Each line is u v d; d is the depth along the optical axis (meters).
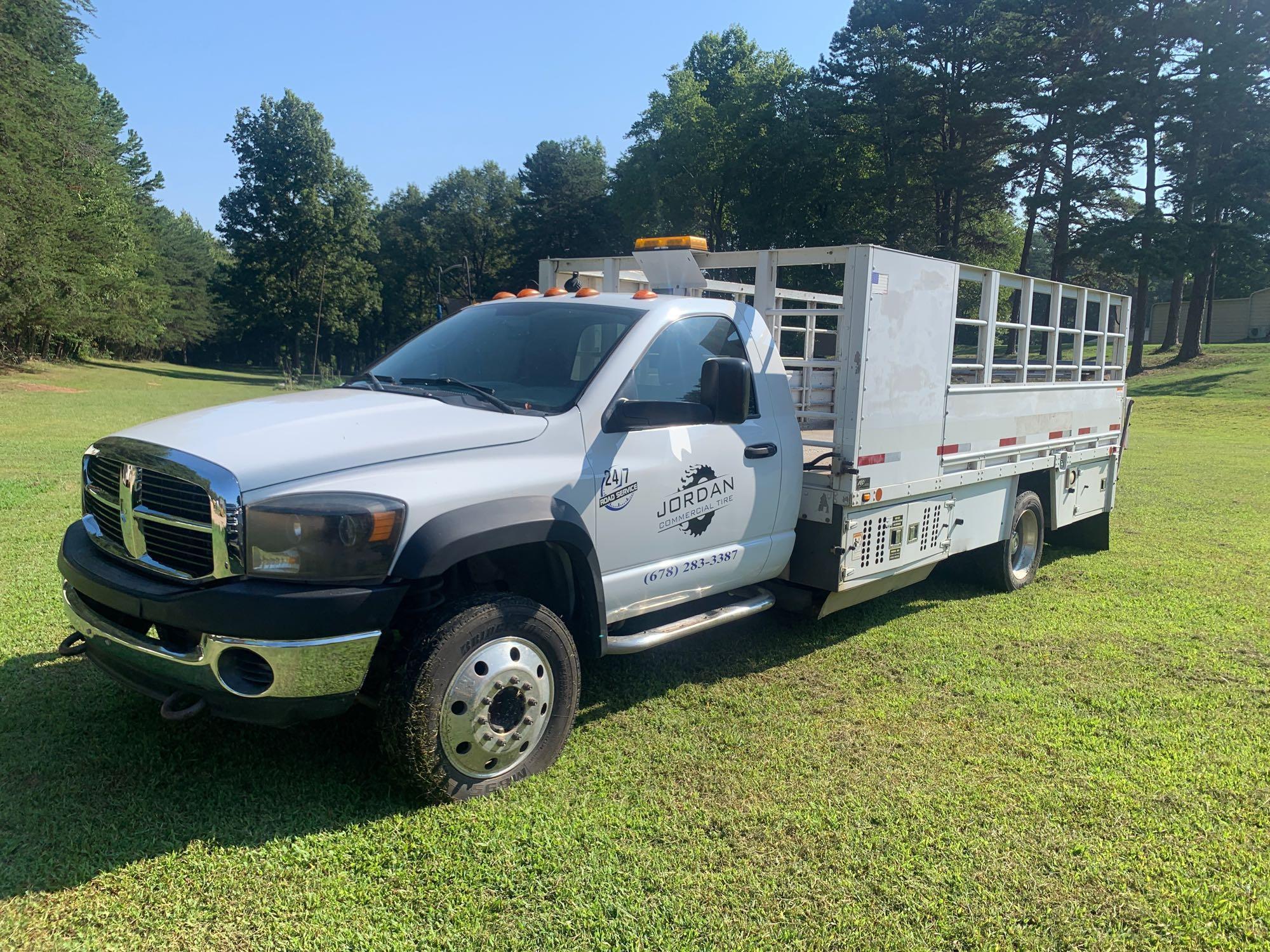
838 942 2.78
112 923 2.73
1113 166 42.66
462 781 3.51
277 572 3.12
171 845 3.15
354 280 75.12
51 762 3.71
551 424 3.88
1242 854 3.36
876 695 4.89
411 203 91.75
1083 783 3.89
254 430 3.48
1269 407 29.50
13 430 17.27
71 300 35.81
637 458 4.16
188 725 4.09
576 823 3.39
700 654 5.50
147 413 22.94
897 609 6.68
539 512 3.63
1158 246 38.72
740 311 5.02
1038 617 6.51
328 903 2.87
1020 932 2.87
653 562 4.32
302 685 3.13
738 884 3.06
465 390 4.20
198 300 81.81
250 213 72.94
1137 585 7.50
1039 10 40.81
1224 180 37.88
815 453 5.81
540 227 74.00
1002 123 43.22
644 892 3.00
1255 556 8.66
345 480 3.31
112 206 42.41
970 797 3.73
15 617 5.42
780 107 52.84
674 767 3.92
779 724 4.45
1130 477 14.38
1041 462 7.41
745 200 53.03
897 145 47.44
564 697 3.83
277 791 3.55
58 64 35.44
